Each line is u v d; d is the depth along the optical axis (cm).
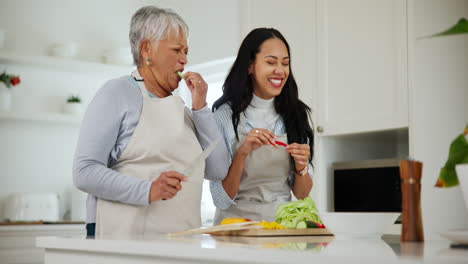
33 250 368
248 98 217
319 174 321
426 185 274
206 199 446
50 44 425
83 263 124
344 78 312
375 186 301
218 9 407
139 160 174
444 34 94
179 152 178
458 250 91
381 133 308
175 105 180
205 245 101
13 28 412
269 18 358
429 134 280
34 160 412
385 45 294
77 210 403
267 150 211
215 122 206
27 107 413
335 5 320
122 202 166
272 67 210
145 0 466
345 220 137
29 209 386
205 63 417
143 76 187
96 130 167
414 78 279
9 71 408
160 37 183
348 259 79
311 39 331
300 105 225
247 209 210
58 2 430
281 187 217
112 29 452
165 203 172
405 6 286
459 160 103
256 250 90
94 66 415
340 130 312
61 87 427
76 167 164
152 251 106
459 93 293
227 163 200
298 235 145
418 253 83
